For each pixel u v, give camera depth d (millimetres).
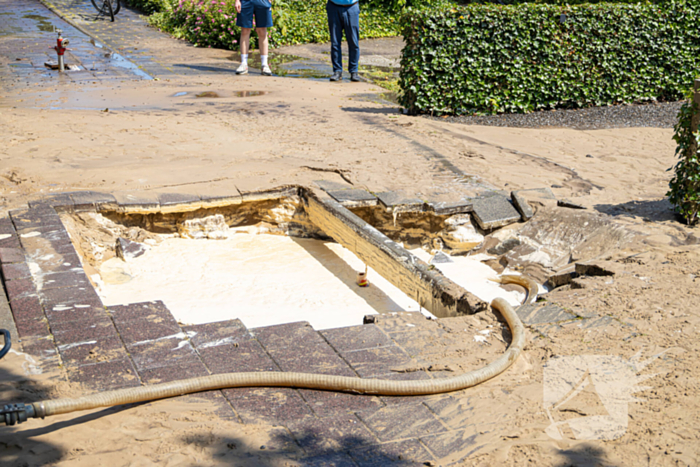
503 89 12648
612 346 4305
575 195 8023
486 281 6809
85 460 3111
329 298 6457
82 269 5430
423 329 4629
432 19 11797
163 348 4199
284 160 8883
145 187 7656
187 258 7176
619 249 6363
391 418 3551
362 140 10055
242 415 3539
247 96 13180
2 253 5664
